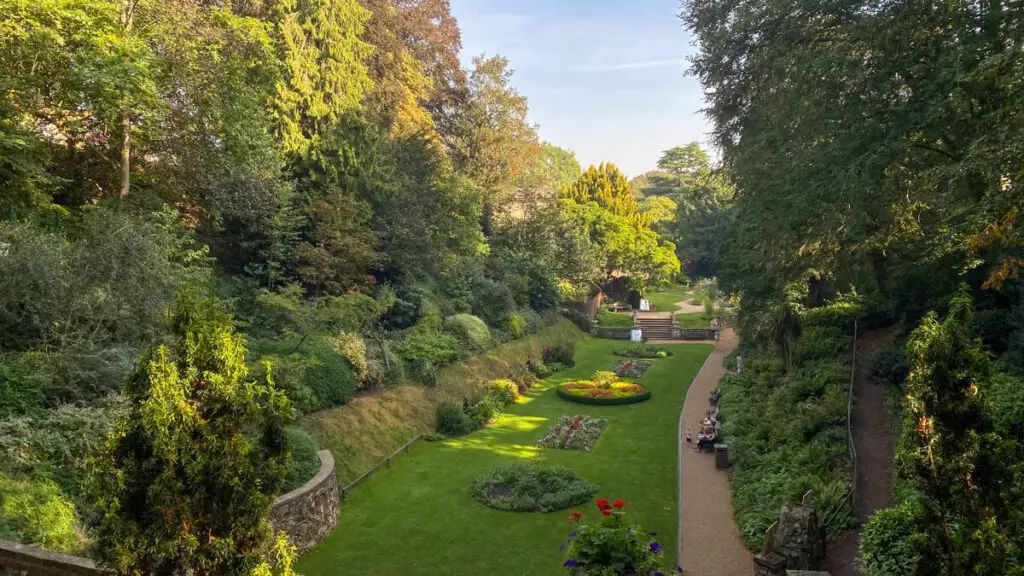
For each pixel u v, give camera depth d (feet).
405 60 110.22
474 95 145.38
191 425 15.52
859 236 57.77
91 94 45.11
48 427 32.30
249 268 72.33
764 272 80.07
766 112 61.46
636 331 143.02
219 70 54.80
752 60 65.00
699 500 48.60
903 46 47.75
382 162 87.66
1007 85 36.06
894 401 53.47
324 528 42.27
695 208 232.32
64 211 54.13
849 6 51.24
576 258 148.25
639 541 25.53
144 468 15.26
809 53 53.42
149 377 15.16
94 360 36.91
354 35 83.87
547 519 45.57
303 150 75.66
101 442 15.51
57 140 60.29
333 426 55.21
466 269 106.32
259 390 16.87
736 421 63.98
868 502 40.09
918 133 49.83
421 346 75.82
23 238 38.78
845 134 50.03
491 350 93.40
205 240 71.15
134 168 62.95
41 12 40.65
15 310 37.45
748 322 90.43
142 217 48.34
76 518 29.27
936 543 17.35
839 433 49.57
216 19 56.54
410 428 63.93
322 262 70.74
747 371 83.97
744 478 49.80
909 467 17.89
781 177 56.18
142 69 44.37
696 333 149.07
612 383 90.58
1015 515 16.75
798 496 41.09
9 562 23.24
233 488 15.67
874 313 75.66
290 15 74.59
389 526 44.04
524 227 143.13
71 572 22.20
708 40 69.31
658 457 60.23
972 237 37.04
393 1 125.90
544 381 97.25
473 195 111.24
